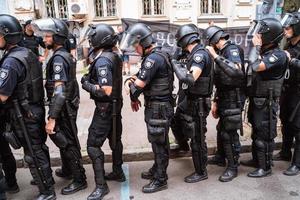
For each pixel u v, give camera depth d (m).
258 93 3.72
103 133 3.57
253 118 3.85
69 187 3.74
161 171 3.70
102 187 3.61
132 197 3.64
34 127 3.38
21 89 3.24
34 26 3.36
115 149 3.87
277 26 3.55
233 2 11.45
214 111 3.98
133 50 3.50
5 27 3.17
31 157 3.41
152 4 11.45
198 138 3.79
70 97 3.50
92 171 4.27
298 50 3.82
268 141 3.86
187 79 3.36
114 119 3.58
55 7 11.35
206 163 3.95
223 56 3.77
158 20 11.45
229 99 3.75
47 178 3.52
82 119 5.89
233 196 3.59
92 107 6.58
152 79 3.47
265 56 3.60
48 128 3.38
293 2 7.58
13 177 3.79
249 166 4.24
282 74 3.67
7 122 3.38
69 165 3.78
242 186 3.78
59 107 3.30
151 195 3.67
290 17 3.74
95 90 3.39
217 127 4.20
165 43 9.38
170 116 3.59
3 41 3.21
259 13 6.19
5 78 3.10
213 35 3.79
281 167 4.19
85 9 11.00
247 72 3.76
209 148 4.60
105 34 3.43
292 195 3.58
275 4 5.90
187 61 3.66
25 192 3.85
